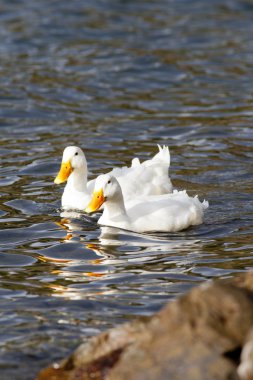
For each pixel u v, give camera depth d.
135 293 11.16
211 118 22.44
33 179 17.52
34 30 31.69
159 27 32.84
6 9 34.69
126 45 30.19
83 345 8.43
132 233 14.30
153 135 21.00
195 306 7.83
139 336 7.97
